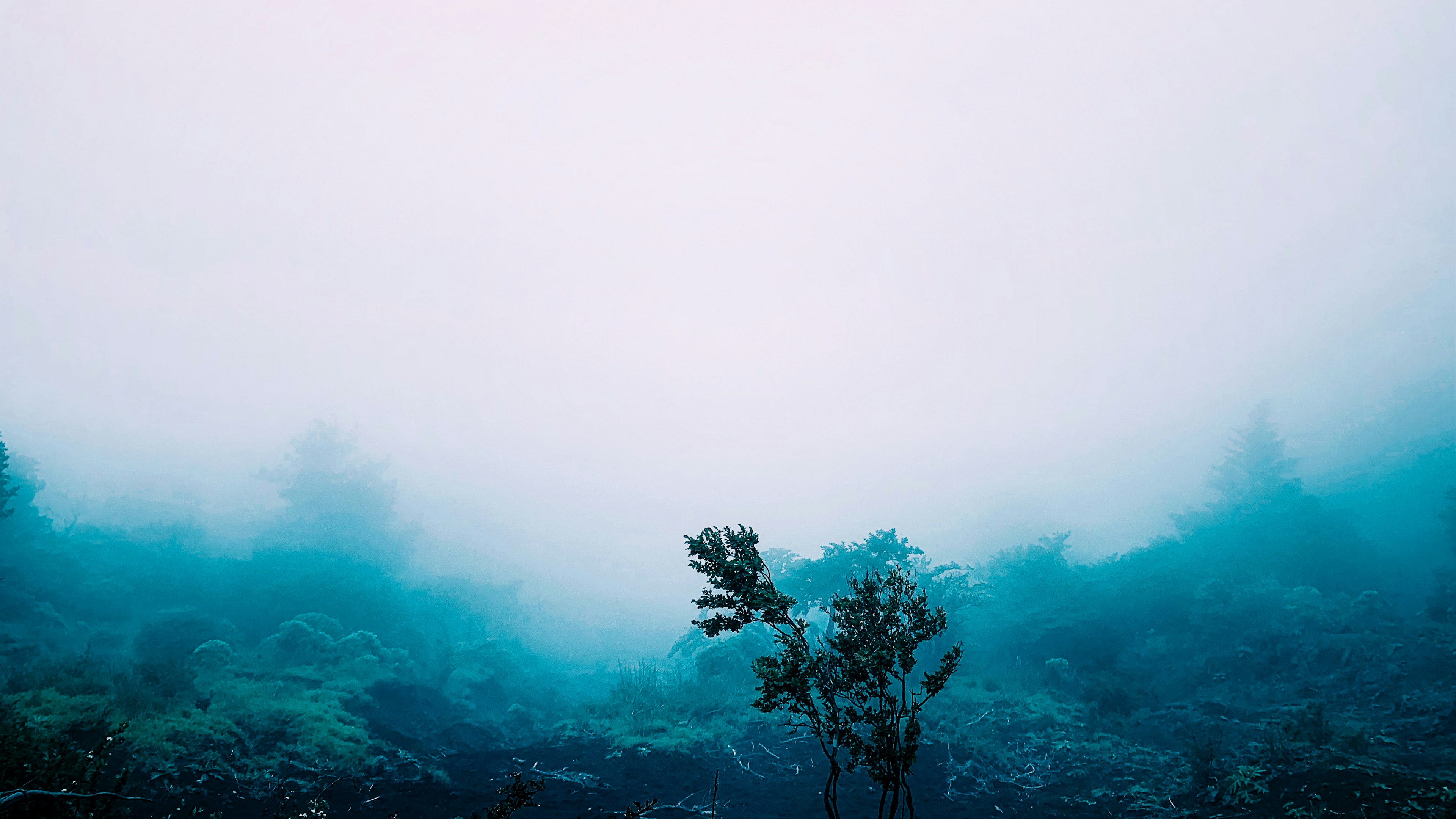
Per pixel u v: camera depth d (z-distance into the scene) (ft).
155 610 105.19
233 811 42.68
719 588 26.27
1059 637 106.93
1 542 94.68
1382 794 44.39
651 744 70.69
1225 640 98.27
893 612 26.04
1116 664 102.22
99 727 48.49
